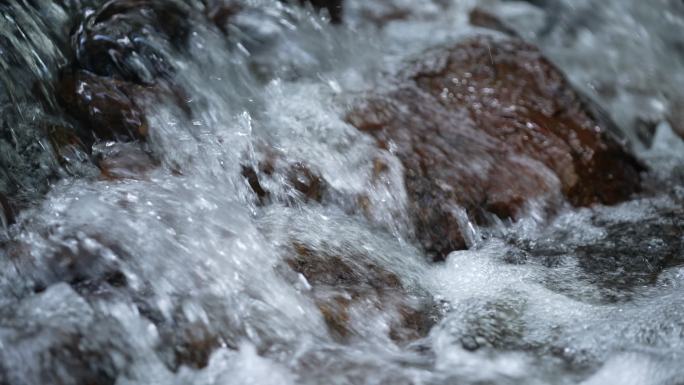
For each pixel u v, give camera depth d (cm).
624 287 471
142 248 431
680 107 741
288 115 568
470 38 651
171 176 504
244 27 636
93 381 367
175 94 562
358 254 470
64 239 430
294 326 408
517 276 484
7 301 404
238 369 381
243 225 468
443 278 486
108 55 560
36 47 572
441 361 396
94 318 388
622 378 387
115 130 534
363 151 534
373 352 401
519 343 414
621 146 595
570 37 809
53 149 523
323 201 512
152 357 384
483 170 543
